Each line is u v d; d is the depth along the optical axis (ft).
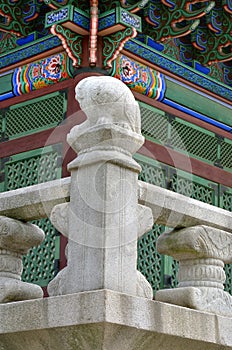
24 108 52.65
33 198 25.48
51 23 48.65
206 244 25.81
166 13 53.16
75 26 48.42
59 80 51.01
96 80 24.39
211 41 56.54
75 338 22.06
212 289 25.66
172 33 53.11
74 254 23.26
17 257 26.35
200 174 55.01
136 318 21.99
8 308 23.58
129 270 23.12
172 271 51.39
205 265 26.02
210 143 56.29
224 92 57.82
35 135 51.60
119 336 21.84
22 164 51.88
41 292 26.02
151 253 50.60
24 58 53.06
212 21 55.98
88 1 49.60
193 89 55.57
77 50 49.11
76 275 23.03
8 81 53.78
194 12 51.88
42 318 22.61
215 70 58.29
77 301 21.88
